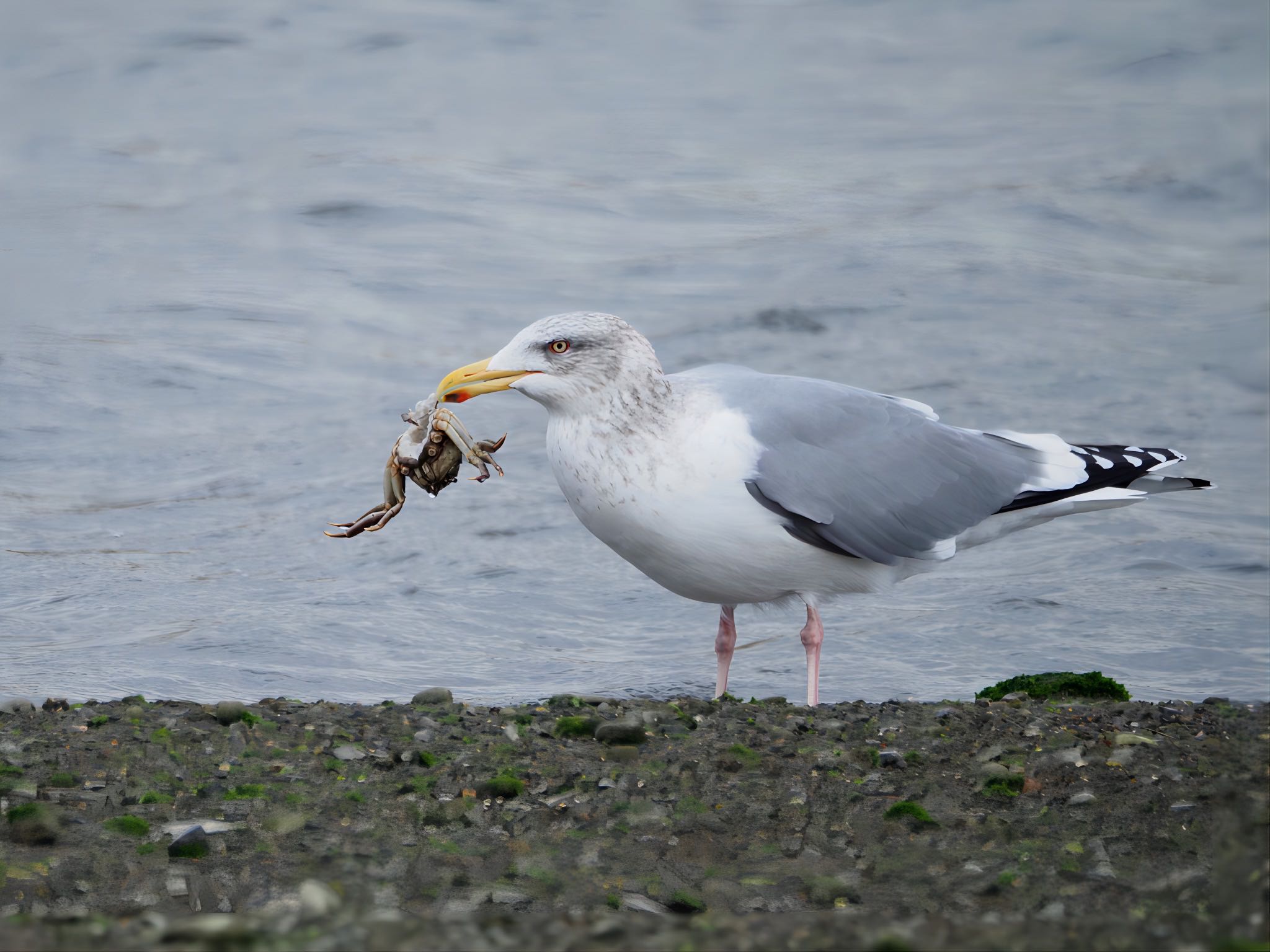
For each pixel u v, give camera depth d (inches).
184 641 505.7
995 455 420.5
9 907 244.4
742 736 341.1
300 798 295.6
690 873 264.7
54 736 327.9
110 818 280.7
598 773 315.9
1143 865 260.4
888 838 282.0
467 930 208.4
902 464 402.0
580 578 593.9
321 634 520.4
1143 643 513.3
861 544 393.4
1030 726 348.5
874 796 302.5
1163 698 449.1
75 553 605.0
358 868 263.6
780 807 297.4
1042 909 239.0
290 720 346.0
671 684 478.9
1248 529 642.2
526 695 461.7
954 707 375.2
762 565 392.5
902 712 364.8
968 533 414.6
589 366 374.9
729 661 421.1
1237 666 485.7
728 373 410.3
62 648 497.0
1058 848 271.6
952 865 265.6
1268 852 254.2
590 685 475.5
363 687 467.2
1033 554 621.6
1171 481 442.6
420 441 389.4
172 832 273.4
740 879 261.4
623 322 379.6
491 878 260.4
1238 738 329.1
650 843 279.0
